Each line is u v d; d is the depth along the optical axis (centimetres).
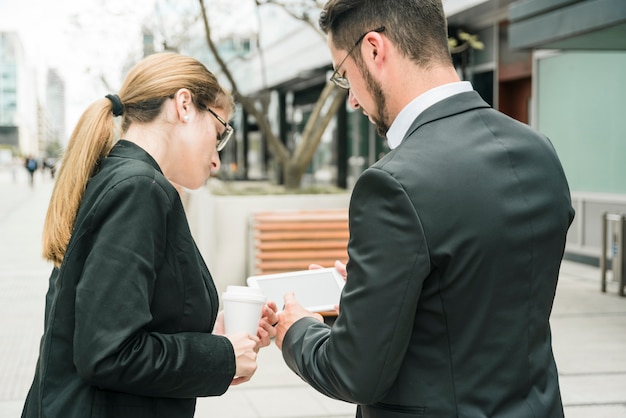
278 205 752
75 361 155
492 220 147
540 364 155
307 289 212
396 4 159
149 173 166
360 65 165
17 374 508
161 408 167
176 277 167
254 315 181
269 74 2528
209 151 190
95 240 159
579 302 763
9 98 16125
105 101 181
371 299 144
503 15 1242
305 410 434
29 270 1011
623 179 981
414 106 160
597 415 423
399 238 143
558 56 1109
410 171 146
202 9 861
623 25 654
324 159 2373
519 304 151
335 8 165
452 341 148
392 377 147
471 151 152
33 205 2559
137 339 156
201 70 187
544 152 162
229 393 467
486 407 147
